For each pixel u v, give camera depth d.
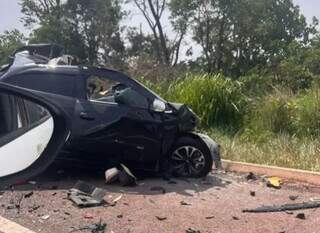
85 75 7.80
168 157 8.20
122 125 7.73
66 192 6.88
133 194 6.93
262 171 8.46
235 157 9.70
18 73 7.74
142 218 5.77
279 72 30.91
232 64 49.31
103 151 7.74
